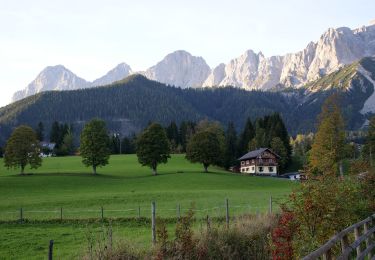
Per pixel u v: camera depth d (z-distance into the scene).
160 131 105.88
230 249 16.50
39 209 49.41
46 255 23.61
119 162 135.25
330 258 10.60
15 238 29.89
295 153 167.38
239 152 158.38
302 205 16.28
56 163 133.25
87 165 104.06
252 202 50.62
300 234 15.67
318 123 83.94
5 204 53.84
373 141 96.06
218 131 151.75
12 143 100.69
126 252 14.30
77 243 27.23
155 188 80.94
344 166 79.62
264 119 171.25
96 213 44.12
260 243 17.92
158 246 14.72
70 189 78.62
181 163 137.25
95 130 104.19
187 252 14.66
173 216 39.59
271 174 136.12
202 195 61.66
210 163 113.69
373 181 21.69
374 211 19.67
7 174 106.56
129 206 49.81
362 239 13.39
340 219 16.62
